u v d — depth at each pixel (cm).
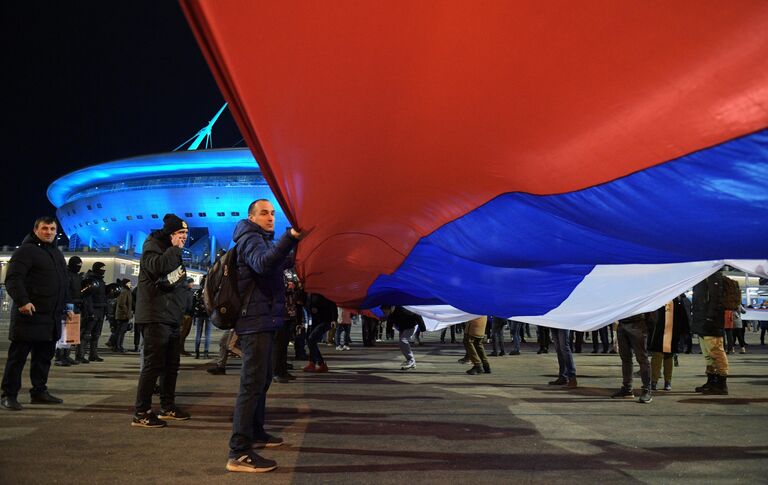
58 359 964
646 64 253
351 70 294
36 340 569
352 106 325
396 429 496
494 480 350
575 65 264
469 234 516
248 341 381
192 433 473
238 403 374
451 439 459
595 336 1430
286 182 438
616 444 445
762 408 614
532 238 477
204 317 1178
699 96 261
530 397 684
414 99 311
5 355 1112
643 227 390
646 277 638
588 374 938
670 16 225
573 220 420
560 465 384
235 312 378
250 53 289
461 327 2622
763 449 430
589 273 644
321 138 364
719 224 355
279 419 539
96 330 1056
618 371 987
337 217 514
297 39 275
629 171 330
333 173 413
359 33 265
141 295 507
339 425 512
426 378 872
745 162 291
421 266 692
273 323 386
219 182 11712
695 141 288
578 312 713
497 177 387
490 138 337
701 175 311
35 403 595
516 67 273
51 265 583
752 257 411
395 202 471
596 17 234
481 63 274
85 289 998
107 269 5800
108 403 606
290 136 366
